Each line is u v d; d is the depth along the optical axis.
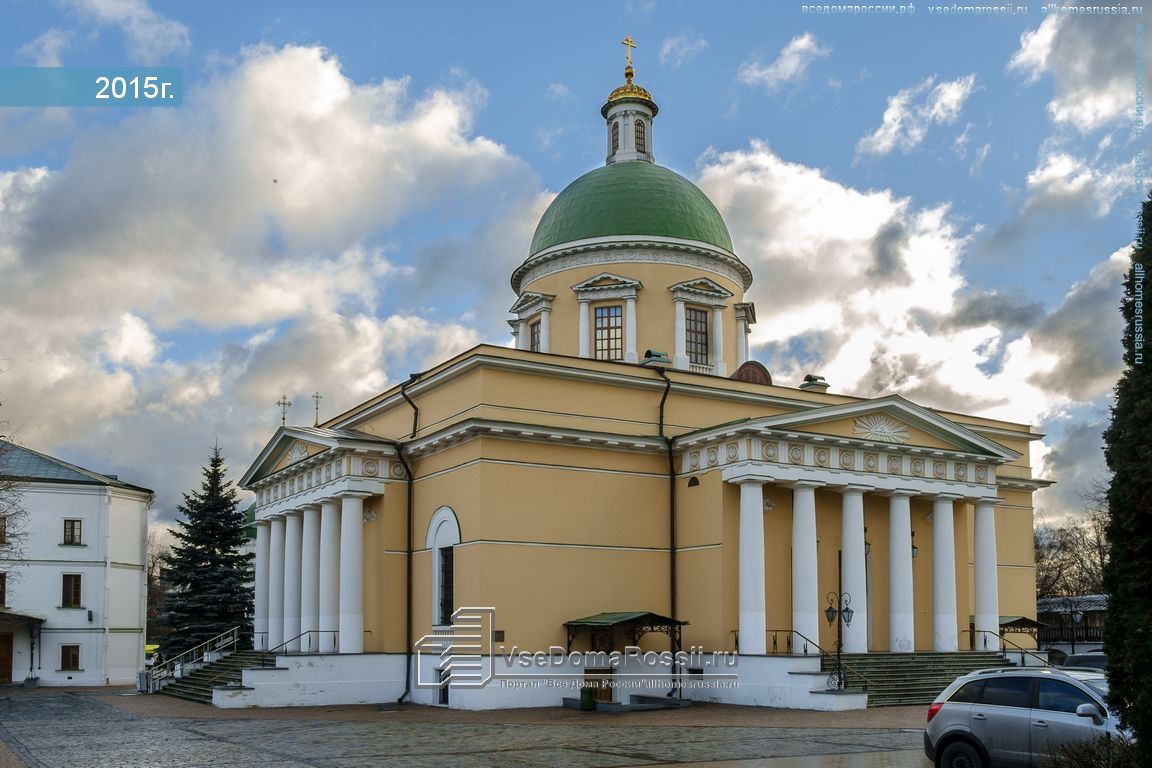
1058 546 86.56
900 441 36.59
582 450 34.97
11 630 54.94
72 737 26.52
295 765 20.67
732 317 46.69
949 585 36.81
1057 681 16.98
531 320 46.53
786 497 35.72
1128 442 14.39
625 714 30.22
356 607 36.25
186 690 40.12
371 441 36.72
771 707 31.31
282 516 43.91
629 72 50.59
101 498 58.19
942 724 17.86
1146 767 13.75
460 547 33.69
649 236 44.94
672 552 35.97
